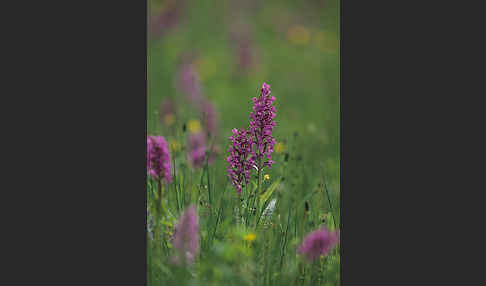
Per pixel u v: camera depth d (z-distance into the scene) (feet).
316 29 35.09
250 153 10.17
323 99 22.52
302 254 9.71
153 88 22.54
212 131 15.92
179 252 9.46
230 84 26.48
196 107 17.61
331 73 26.89
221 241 9.86
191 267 9.48
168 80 24.34
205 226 10.16
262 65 29.35
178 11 34.94
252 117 10.14
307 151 14.89
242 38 31.76
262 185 10.65
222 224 10.21
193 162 12.71
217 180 12.28
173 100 19.31
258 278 9.30
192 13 37.01
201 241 9.87
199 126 15.75
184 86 20.13
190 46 32.09
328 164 13.89
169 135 13.97
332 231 10.05
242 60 27.94
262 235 9.95
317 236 9.70
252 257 9.57
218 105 22.27
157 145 10.08
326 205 11.66
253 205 10.29
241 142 10.19
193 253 9.52
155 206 10.10
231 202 10.82
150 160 10.05
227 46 32.14
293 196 12.00
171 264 9.55
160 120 16.24
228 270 9.17
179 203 10.66
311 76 27.04
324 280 9.86
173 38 33.60
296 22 36.52
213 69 28.22
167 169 10.12
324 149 15.24
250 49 29.48
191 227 9.50
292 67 28.94
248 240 9.70
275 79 27.12
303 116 20.27
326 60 29.84
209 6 37.99
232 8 38.24
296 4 38.65
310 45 33.12
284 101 22.99
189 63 27.91
